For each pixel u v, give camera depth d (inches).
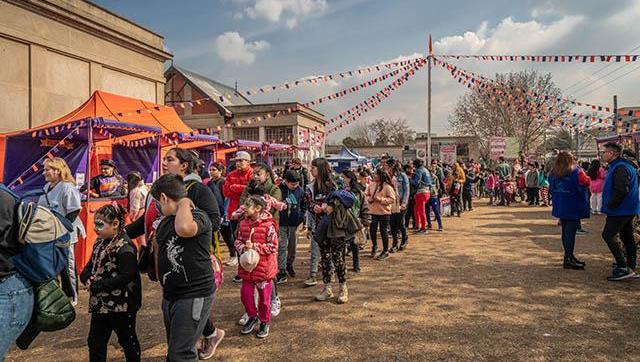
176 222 102.0
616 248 223.9
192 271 105.0
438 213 416.5
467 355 142.3
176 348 102.9
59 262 98.6
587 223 450.0
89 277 123.5
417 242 356.2
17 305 91.4
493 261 276.5
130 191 252.8
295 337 161.3
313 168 240.4
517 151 1107.3
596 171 518.6
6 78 450.3
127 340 126.0
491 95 625.3
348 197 202.8
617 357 138.8
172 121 471.8
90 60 556.4
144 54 663.1
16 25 457.1
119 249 122.3
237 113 1129.4
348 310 190.2
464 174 588.7
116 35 594.2
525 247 321.1
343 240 202.8
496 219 498.0
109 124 294.5
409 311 186.7
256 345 154.6
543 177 647.1
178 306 104.7
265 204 166.6
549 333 159.0
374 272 257.8
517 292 209.2
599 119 508.4
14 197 93.9
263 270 161.2
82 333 171.5
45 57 492.1
